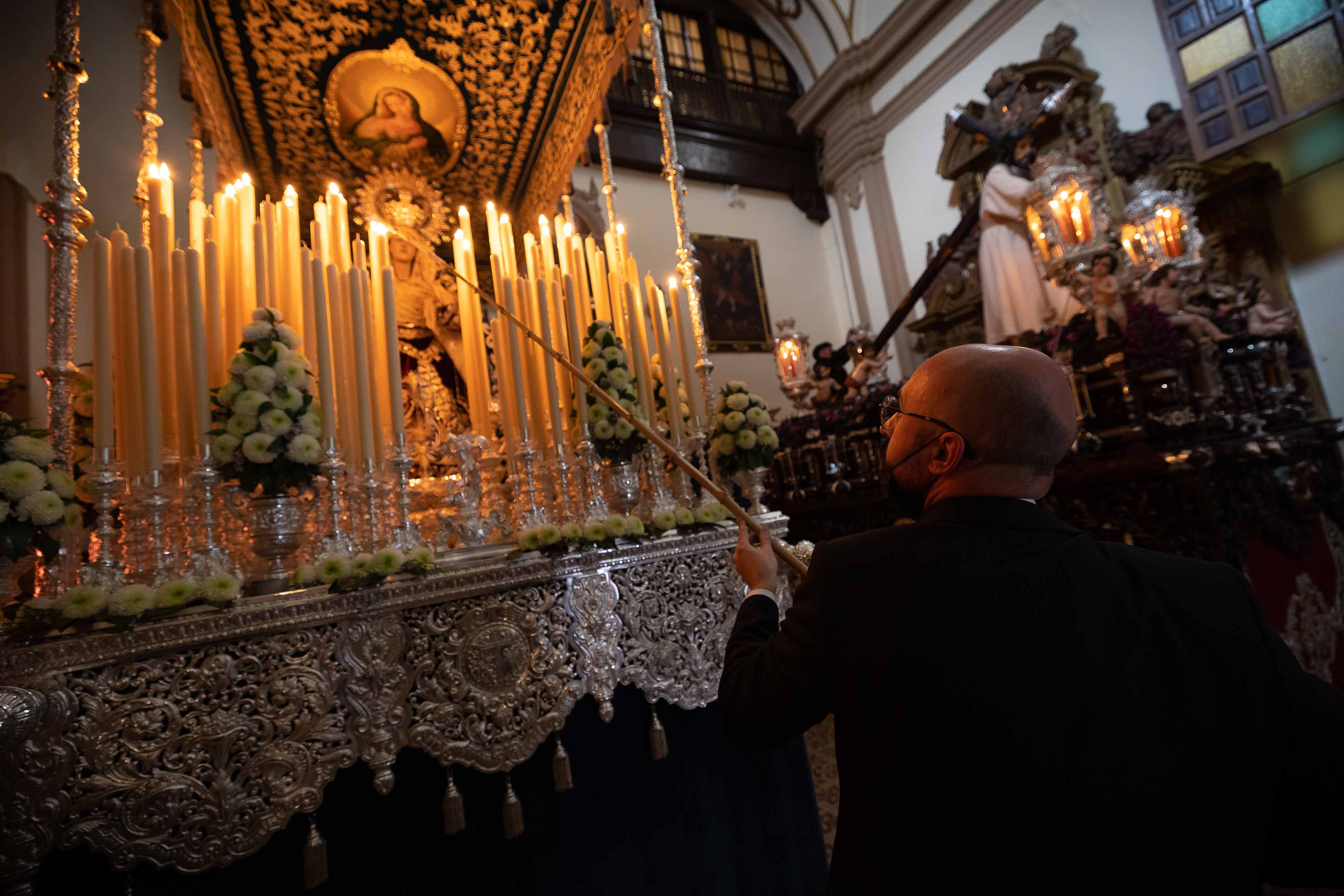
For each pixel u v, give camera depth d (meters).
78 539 1.48
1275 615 3.55
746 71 10.79
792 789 2.19
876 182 9.82
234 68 2.75
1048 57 7.64
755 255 10.02
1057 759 0.73
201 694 1.33
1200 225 6.38
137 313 1.50
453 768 1.69
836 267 10.68
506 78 3.06
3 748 1.10
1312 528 3.97
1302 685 0.77
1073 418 0.97
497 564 1.70
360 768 1.58
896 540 0.94
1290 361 5.45
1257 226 6.05
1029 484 0.95
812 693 0.92
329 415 1.68
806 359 7.17
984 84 8.48
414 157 3.41
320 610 1.44
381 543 1.72
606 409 2.04
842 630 0.89
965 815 0.75
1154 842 0.69
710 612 2.04
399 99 3.05
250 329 1.58
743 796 2.09
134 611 1.25
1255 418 3.86
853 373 7.27
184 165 4.00
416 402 3.09
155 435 1.48
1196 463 3.37
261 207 1.95
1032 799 0.72
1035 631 0.80
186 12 2.37
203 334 1.57
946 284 8.74
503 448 2.44
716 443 2.28
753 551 1.45
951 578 0.86
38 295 3.13
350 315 1.80
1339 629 3.92
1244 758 0.72
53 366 1.58
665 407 2.59
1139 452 3.75
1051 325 6.55
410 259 3.29
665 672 1.93
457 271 2.06
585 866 1.81
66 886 1.28
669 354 2.43
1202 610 0.81
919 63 9.28
